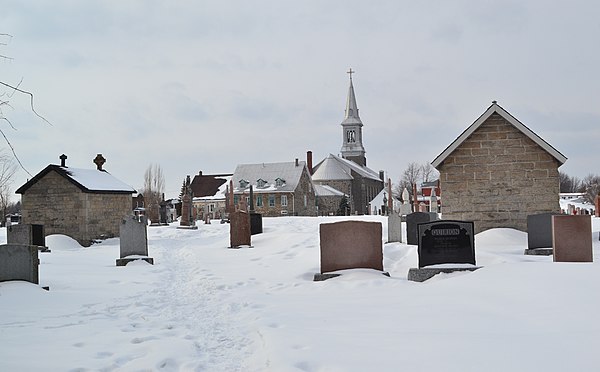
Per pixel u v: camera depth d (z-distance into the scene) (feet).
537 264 40.52
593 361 18.81
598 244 68.08
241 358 22.84
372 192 388.98
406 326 26.21
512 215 73.36
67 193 102.22
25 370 20.66
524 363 19.10
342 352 22.06
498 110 73.56
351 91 428.97
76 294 39.83
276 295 39.11
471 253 45.19
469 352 20.81
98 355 23.12
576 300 28.14
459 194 74.79
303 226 123.44
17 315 31.81
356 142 425.28
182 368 21.53
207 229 131.23
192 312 33.60
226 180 320.50
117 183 112.57
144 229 65.16
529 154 73.20
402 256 58.29
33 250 42.32
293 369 20.16
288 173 282.15
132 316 32.22
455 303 31.09
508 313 27.32
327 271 47.11
